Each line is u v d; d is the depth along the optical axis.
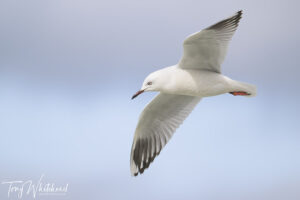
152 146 12.45
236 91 10.48
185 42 9.66
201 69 10.44
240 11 9.47
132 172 12.72
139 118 12.04
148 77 10.54
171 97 11.59
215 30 9.43
